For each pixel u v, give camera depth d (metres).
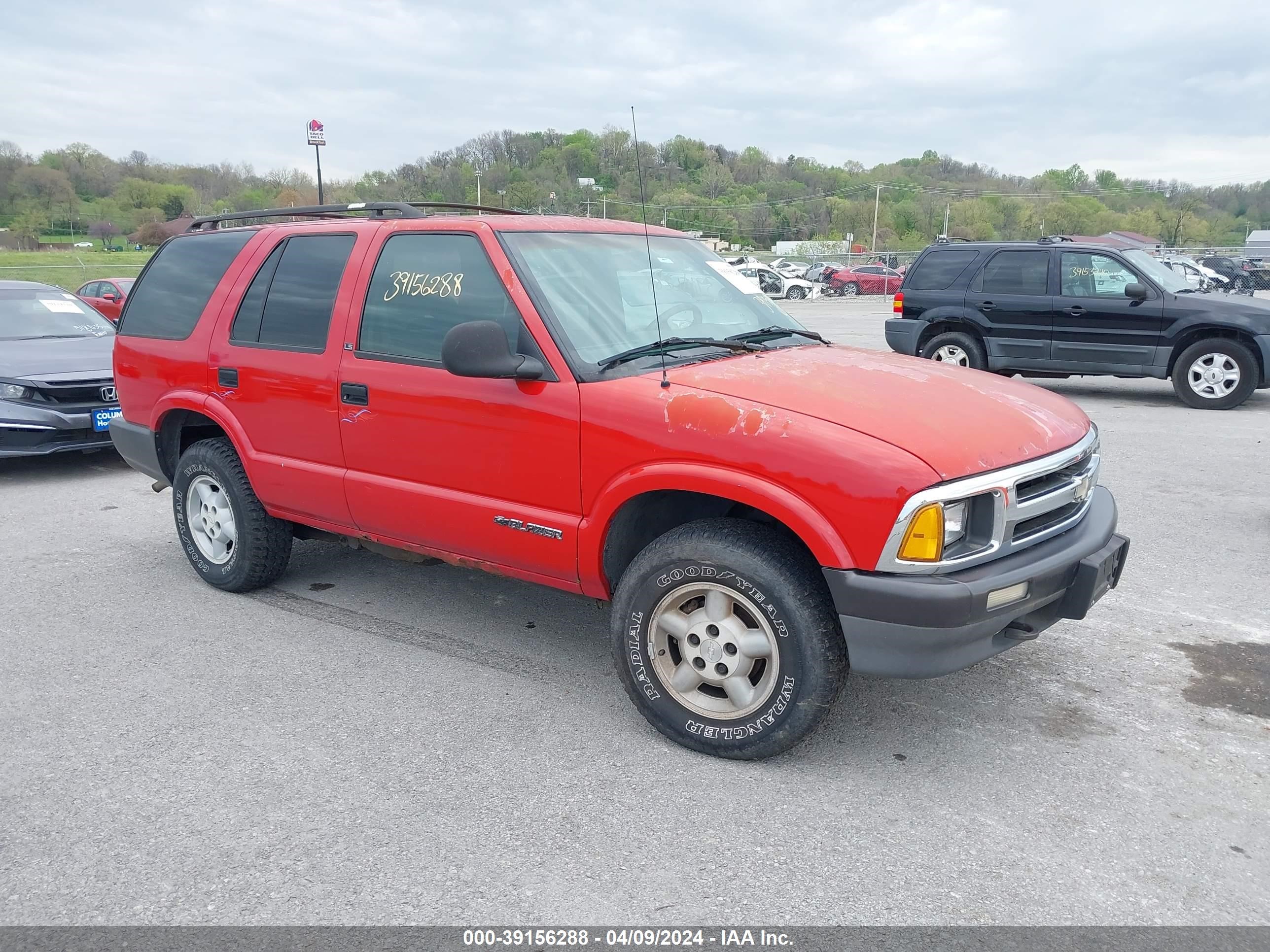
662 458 3.20
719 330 4.02
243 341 4.56
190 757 3.34
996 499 2.98
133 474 7.94
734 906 2.56
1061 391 12.05
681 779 3.20
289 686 3.91
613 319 3.71
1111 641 4.33
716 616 3.25
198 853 2.79
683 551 3.21
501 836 2.87
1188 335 10.34
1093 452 3.59
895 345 11.98
